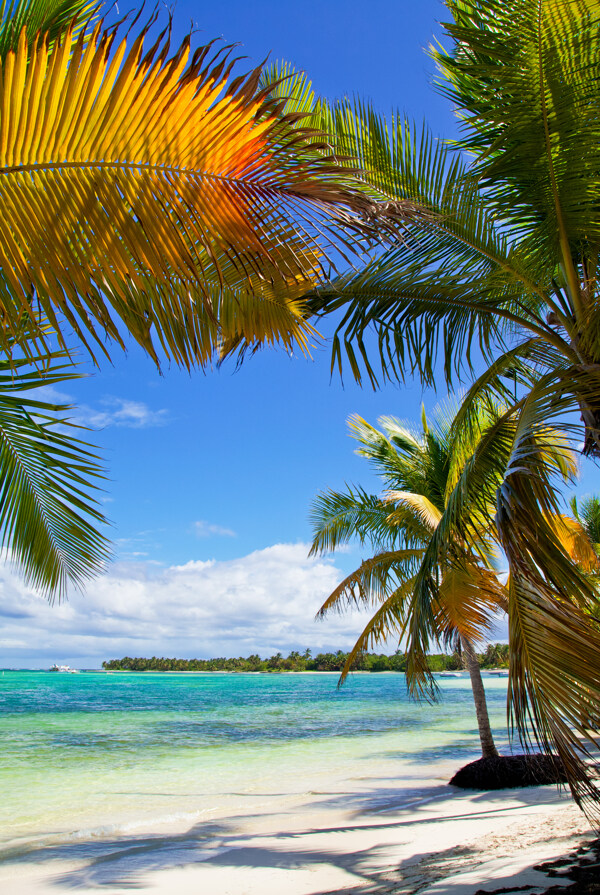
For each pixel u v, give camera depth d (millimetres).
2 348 1742
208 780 12820
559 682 2746
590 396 3369
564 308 4832
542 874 3727
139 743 19672
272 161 1773
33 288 1760
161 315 2215
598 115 3736
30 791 11633
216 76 1624
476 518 4395
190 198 1775
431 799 9586
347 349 4918
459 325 5141
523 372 5352
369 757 15969
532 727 2939
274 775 13344
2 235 1638
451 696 50969
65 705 38250
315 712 34031
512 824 6555
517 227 4496
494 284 4930
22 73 1544
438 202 4539
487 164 4148
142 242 1758
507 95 3920
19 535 4328
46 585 4566
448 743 18766
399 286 4855
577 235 4309
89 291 1732
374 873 5258
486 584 7012
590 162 3928
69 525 4422
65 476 4184
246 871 5957
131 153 1688
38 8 2342
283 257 1971
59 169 1663
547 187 4156
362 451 12289
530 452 2979
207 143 1713
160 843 7629
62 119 1597
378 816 8539
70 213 1691
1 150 1590
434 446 11398
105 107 1608
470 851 5406
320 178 1817
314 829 7957
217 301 2912
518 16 3566
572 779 2697
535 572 2852
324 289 4730
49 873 6387
